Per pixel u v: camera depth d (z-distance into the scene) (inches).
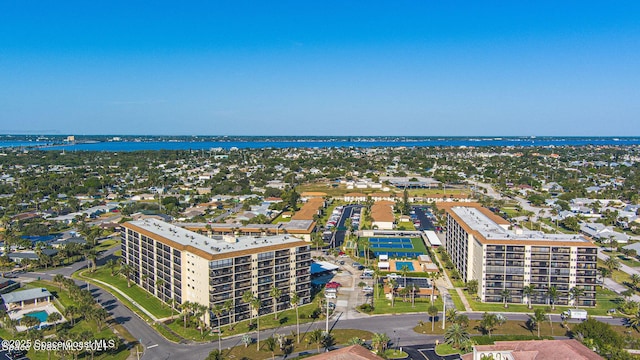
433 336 7514.8
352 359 5654.5
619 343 6811.0
